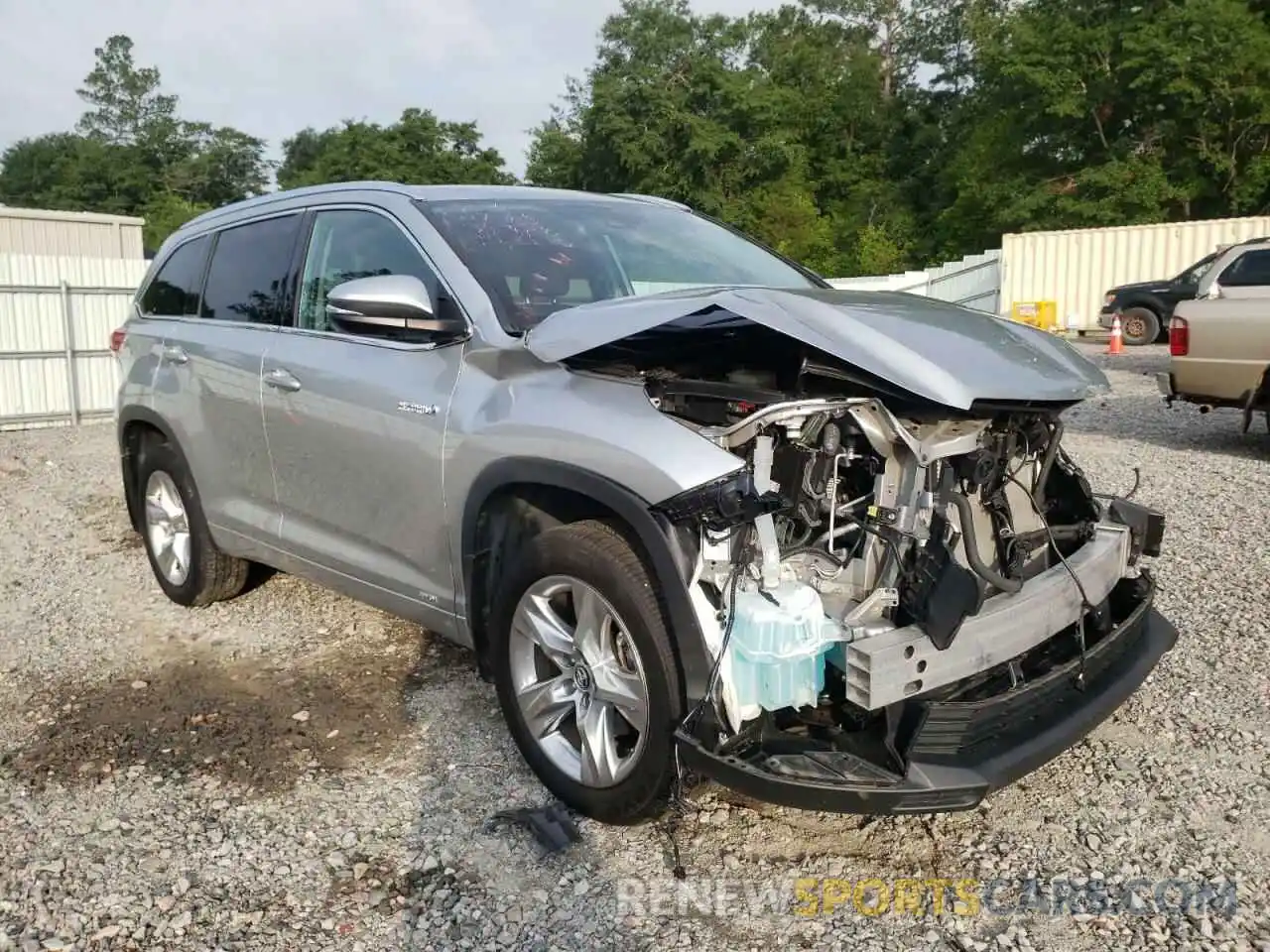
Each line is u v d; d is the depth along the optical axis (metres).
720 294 3.07
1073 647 3.18
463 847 3.14
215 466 4.74
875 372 2.71
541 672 3.36
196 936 2.76
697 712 2.79
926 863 3.04
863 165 54.19
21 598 5.55
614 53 49.16
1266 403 8.39
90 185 77.62
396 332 3.76
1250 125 30.42
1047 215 34.31
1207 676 4.21
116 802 3.42
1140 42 31.73
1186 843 3.11
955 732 2.72
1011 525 3.11
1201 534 6.14
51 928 2.78
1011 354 3.00
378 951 2.70
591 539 3.07
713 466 2.78
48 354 12.66
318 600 5.35
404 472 3.66
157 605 5.38
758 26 53.84
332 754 3.73
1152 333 20.06
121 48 82.62
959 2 53.12
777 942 2.71
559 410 3.15
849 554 2.93
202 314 4.92
